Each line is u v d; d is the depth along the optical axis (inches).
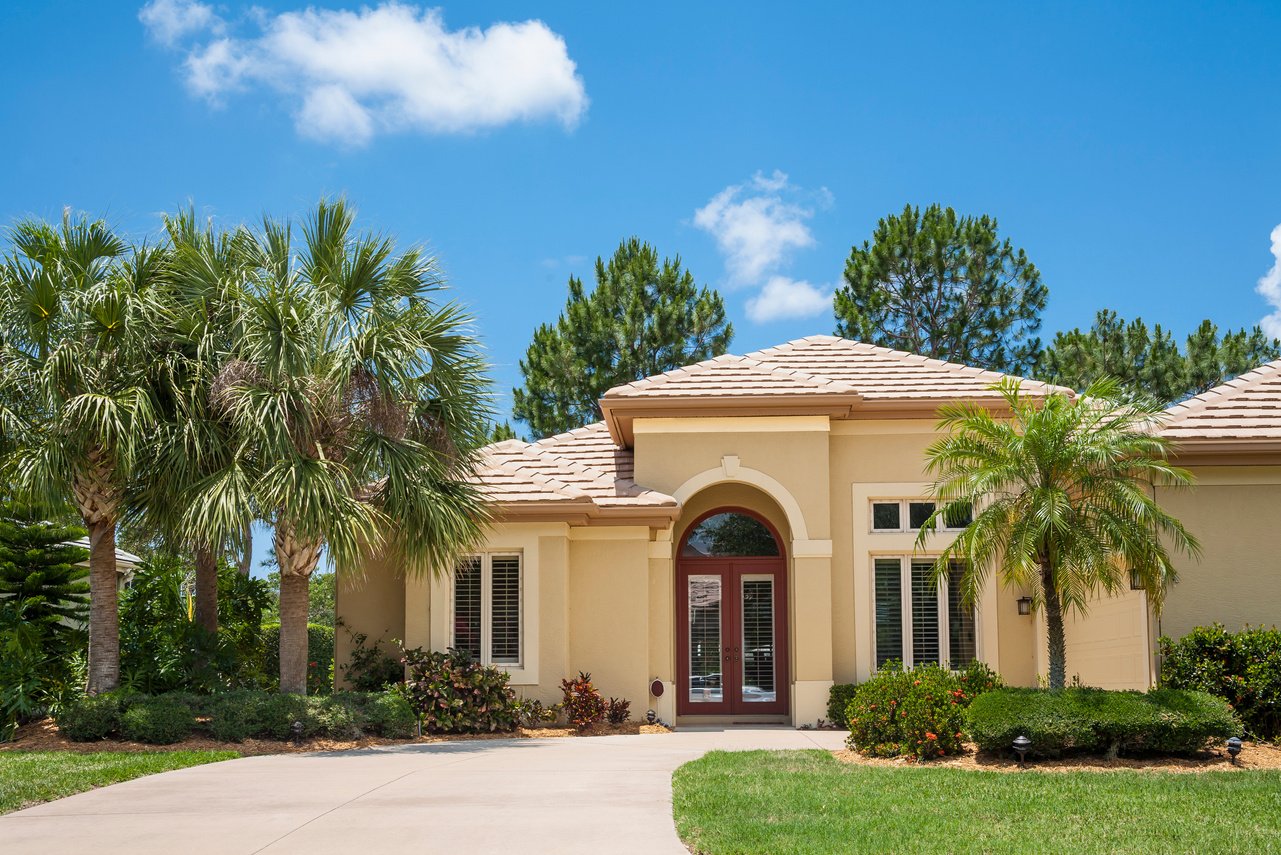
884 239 1326.3
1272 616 575.2
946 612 739.4
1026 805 369.1
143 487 607.2
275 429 561.0
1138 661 593.3
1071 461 481.7
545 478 739.4
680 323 1285.7
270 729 583.8
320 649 924.0
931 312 1304.1
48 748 556.1
